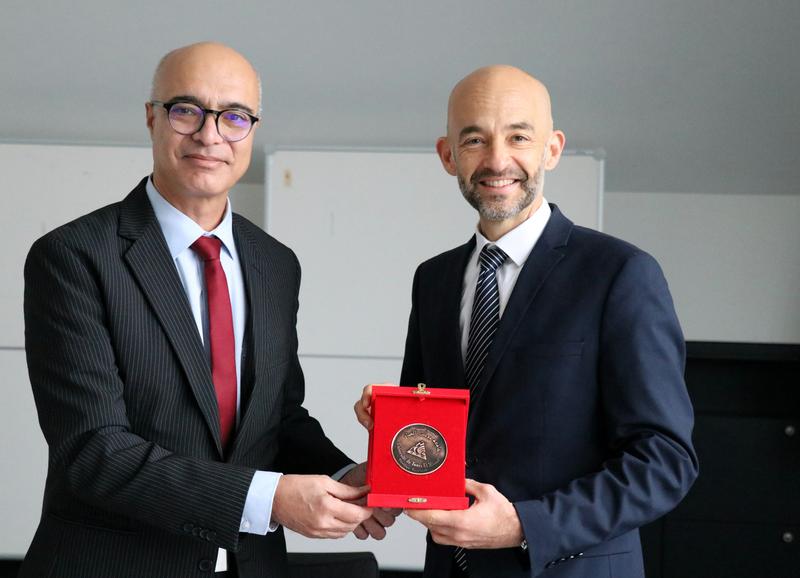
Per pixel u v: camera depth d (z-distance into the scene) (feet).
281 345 6.60
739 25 12.25
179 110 6.24
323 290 14.38
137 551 5.92
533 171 6.38
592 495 5.70
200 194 6.31
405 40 12.81
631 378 5.91
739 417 11.78
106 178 14.51
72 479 5.79
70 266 5.99
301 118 14.47
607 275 6.13
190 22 12.62
